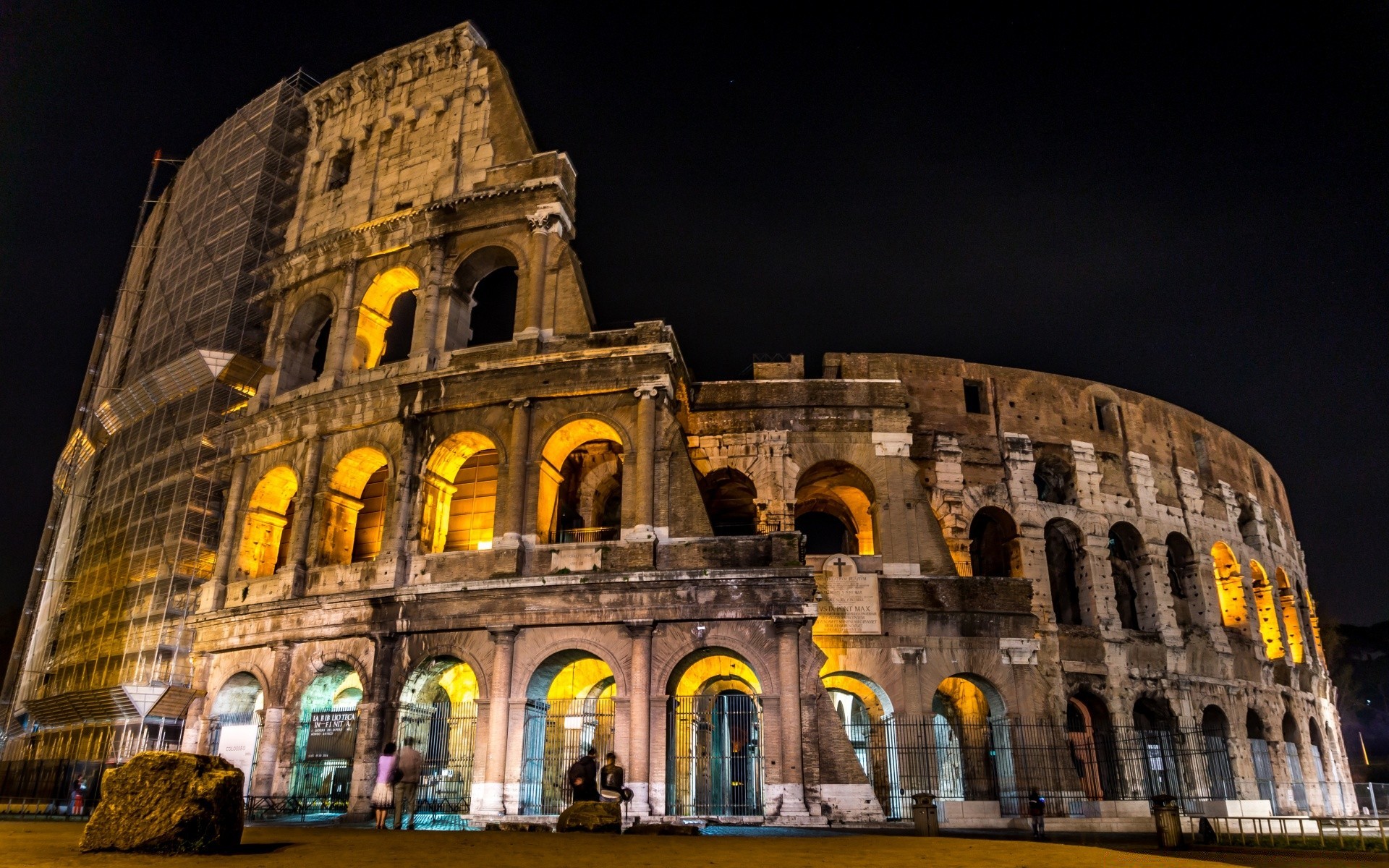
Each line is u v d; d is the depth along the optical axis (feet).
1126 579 181.47
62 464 232.53
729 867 51.39
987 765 150.00
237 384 167.02
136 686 142.10
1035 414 174.40
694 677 134.72
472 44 168.66
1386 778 277.23
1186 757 160.35
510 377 134.31
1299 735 191.93
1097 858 61.52
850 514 175.11
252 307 173.88
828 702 114.52
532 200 147.64
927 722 133.28
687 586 118.21
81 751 159.63
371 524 152.35
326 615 130.82
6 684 218.79
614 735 114.73
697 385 153.99
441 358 142.82
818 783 109.70
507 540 126.11
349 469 146.51
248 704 146.00
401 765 96.02
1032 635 140.77
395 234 154.81
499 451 132.46
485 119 160.56
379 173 165.89
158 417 176.55
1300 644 208.64
